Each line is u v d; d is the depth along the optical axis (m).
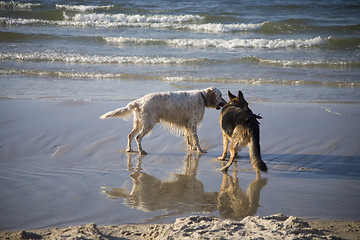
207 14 27.67
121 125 9.60
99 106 10.97
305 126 9.59
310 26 23.62
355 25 23.48
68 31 23.41
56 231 4.56
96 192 5.99
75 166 7.18
